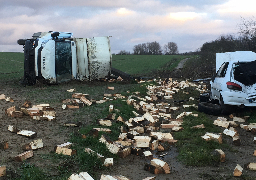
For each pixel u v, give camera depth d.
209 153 5.32
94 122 7.28
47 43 14.85
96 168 4.53
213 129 7.23
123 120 7.50
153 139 6.55
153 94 13.30
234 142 6.14
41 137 5.91
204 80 19.34
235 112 8.91
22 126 6.68
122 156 5.25
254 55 10.13
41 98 10.81
